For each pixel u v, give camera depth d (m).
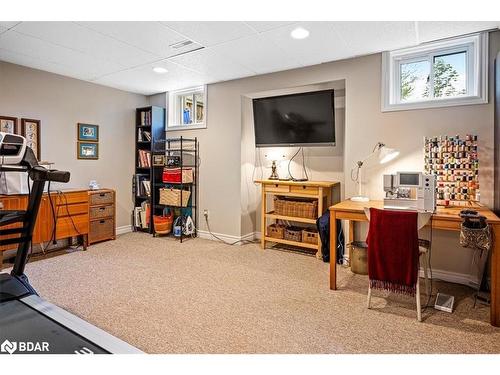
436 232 3.14
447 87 3.20
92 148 4.59
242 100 4.41
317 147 4.35
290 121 4.14
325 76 3.71
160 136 5.12
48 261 3.59
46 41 3.06
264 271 3.35
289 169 4.59
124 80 4.46
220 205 4.65
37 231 3.59
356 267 3.30
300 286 2.95
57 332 1.43
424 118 3.15
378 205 2.95
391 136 3.32
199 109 5.08
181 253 3.98
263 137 4.41
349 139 3.57
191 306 2.51
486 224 2.22
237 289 2.86
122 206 5.06
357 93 3.50
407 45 3.16
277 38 2.99
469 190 2.91
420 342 2.02
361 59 3.47
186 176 4.68
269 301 2.62
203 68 3.90
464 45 3.04
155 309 2.45
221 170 4.62
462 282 3.03
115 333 2.10
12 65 3.69
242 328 2.18
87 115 4.51
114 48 3.25
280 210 4.18
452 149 2.97
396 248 2.34
